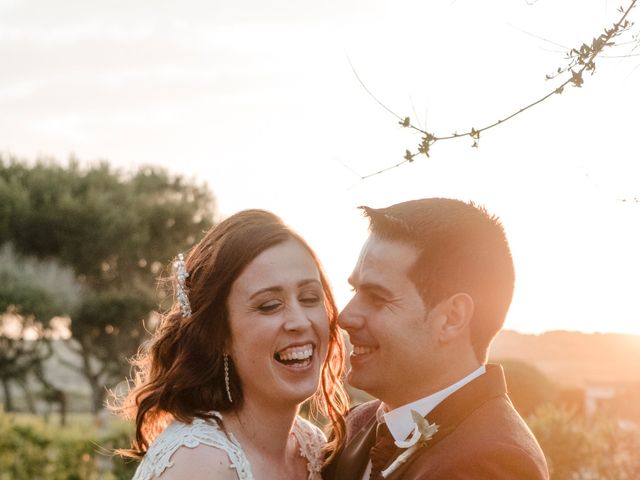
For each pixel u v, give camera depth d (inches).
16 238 1158.3
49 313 1145.4
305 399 122.0
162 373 127.1
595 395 694.5
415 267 114.3
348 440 133.7
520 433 107.6
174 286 129.1
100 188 1227.2
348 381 120.9
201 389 121.7
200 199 1282.0
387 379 117.2
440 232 114.2
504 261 118.0
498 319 118.0
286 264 119.9
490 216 119.9
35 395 1235.9
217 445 114.7
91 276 1201.4
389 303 115.6
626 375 718.5
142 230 1198.3
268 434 122.6
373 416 134.4
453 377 115.7
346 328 119.4
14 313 1155.9
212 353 121.8
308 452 132.6
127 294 1181.7
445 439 109.0
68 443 456.1
